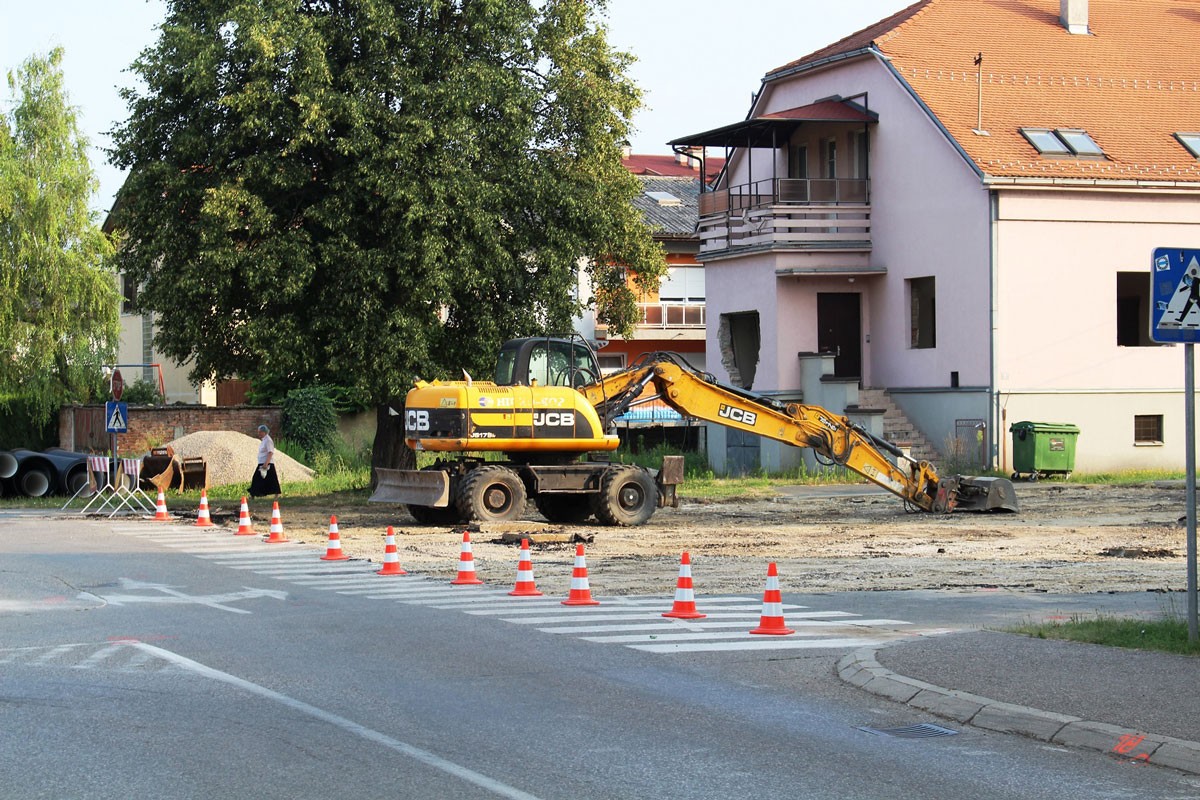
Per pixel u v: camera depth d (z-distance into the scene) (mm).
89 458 29781
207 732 8867
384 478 25969
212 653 11875
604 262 32062
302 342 28062
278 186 27984
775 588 13031
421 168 27828
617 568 18422
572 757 8242
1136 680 9938
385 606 14852
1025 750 8508
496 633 12961
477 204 28047
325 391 42656
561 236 29406
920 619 13836
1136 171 36125
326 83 27672
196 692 10164
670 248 51906
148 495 33375
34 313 36438
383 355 28047
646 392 28844
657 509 28406
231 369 29625
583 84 30031
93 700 9875
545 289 29516
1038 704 9273
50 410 38406
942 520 25641
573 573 15070
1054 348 35750
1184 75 40875
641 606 14812
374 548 21297
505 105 28562
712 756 8297
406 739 8688
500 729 8992
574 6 30203
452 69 28406
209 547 21672
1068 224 35812
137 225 28969
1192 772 7930
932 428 37312
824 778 7801
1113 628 12078
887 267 38938
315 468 39125
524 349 25344
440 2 28328
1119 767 8094
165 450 34000
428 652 11922
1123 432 36500
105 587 16609
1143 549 20031
